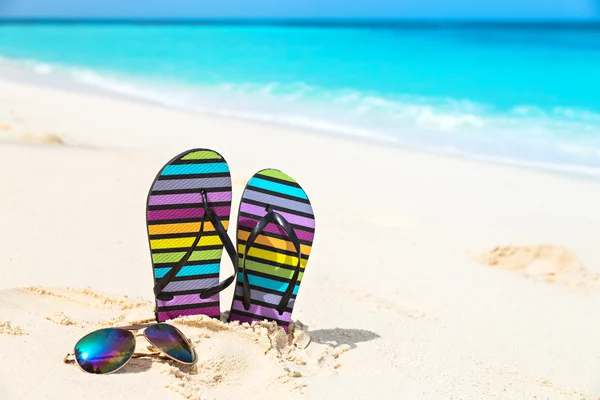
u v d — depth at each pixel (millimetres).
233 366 1063
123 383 993
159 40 9180
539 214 2268
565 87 4695
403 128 3572
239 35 10523
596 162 2973
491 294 1593
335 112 3951
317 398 1044
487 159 3002
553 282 1718
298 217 1181
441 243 1915
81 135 2998
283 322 1174
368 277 1612
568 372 1265
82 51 7426
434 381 1157
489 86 4797
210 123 3521
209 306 1156
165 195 1117
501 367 1249
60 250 1551
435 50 7266
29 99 4027
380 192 2393
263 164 2660
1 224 1681
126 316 1192
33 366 1009
